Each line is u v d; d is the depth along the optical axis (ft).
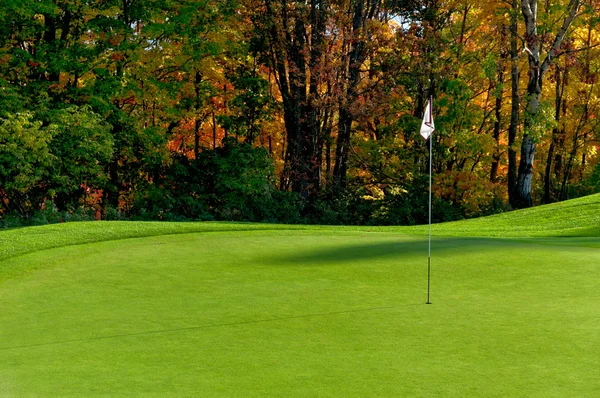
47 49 89.30
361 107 103.40
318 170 107.14
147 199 93.45
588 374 19.54
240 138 137.08
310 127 107.45
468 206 106.63
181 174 97.71
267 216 95.20
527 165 104.42
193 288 31.48
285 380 19.21
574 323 25.14
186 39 100.89
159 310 27.63
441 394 18.04
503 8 106.83
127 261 37.60
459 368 20.21
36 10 84.38
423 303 28.55
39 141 75.00
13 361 21.34
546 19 104.01
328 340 23.30
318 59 102.17
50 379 19.49
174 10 100.48
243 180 94.94
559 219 74.84
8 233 46.26
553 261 37.06
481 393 18.08
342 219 99.96
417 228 70.85
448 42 109.40
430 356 21.43
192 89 107.34
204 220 91.86
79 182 85.10
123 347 22.70
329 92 104.27
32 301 29.27
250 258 38.73
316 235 47.65
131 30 93.04
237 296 29.89
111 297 29.86
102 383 19.07
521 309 27.37
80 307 28.22
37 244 41.60
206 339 23.54
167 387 18.69
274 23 101.45
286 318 26.27
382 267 36.06
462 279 33.19
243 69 109.70
